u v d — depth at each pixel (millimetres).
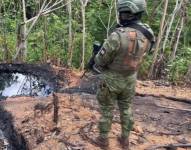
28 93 7012
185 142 5281
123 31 4164
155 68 9031
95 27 11148
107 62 4297
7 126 5711
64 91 6984
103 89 4531
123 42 4156
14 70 8062
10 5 10742
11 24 10141
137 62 4355
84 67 8625
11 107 6105
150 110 6332
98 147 4855
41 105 6020
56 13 11000
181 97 7062
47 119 5578
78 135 5133
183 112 6363
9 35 10000
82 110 5898
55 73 7906
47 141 5031
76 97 6465
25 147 5090
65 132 5191
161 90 7531
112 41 4148
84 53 9164
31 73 7941
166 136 5422
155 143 5152
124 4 4117
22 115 5777
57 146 4906
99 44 4434
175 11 9117
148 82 8078
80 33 10156
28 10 10914
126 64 4301
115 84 4434
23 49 8945
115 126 5426
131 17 4195
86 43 9766
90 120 5562
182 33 11430
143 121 5859
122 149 4855
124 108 4734
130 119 4770
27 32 8922
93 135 5109
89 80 7543
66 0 9398
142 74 9109
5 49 9102
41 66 8227
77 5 10383
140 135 5340
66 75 7840
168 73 8898
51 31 10008
